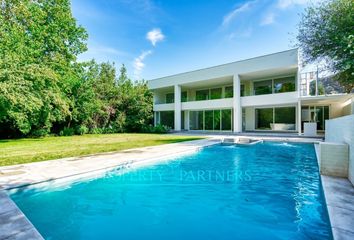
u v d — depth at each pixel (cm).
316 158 843
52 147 1137
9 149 1070
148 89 2630
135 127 2581
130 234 339
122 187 547
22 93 1368
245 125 2044
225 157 908
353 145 442
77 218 392
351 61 757
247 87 2094
